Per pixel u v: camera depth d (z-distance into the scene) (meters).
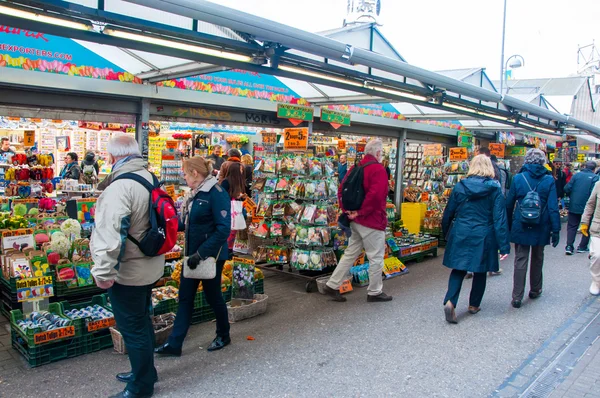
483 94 8.05
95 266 3.02
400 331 5.04
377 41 7.06
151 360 3.52
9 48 6.25
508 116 10.44
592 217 6.63
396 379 3.93
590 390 3.74
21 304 4.70
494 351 4.54
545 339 4.87
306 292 6.50
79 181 9.31
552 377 3.98
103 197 3.14
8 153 9.86
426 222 10.23
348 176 5.98
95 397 3.53
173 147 12.77
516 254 5.98
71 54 6.82
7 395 3.52
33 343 3.95
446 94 8.17
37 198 8.16
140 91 7.59
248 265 5.56
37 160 9.27
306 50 4.91
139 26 4.17
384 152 14.81
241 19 4.14
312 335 4.89
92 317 4.40
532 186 5.90
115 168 3.34
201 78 8.41
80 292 4.98
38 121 11.76
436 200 10.48
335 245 6.88
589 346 4.66
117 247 3.04
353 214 5.88
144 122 7.83
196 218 4.07
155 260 3.40
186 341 4.67
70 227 5.29
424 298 6.27
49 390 3.62
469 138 12.97
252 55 5.08
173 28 4.36
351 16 8.46
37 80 6.50
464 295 6.44
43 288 4.55
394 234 8.89
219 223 4.03
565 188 9.62
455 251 5.26
